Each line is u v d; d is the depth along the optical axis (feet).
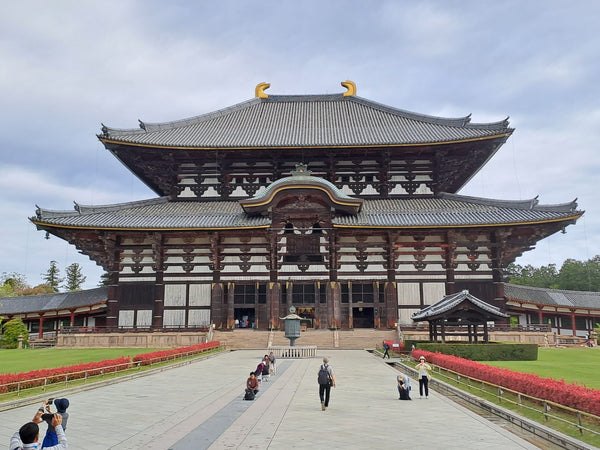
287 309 186.70
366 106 261.03
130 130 211.20
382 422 55.88
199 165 213.87
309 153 206.69
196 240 192.44
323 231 191.72
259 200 183.32
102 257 200.95
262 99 272.92
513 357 120.06
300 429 52.54
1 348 190.08
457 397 75.00
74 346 173.78
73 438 49.67
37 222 179.42
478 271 187.73
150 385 86.74
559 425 52.24
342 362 123.13
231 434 50.67
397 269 188.34
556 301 219.20
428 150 204.74
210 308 187.52
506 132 190.70
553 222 178.29
